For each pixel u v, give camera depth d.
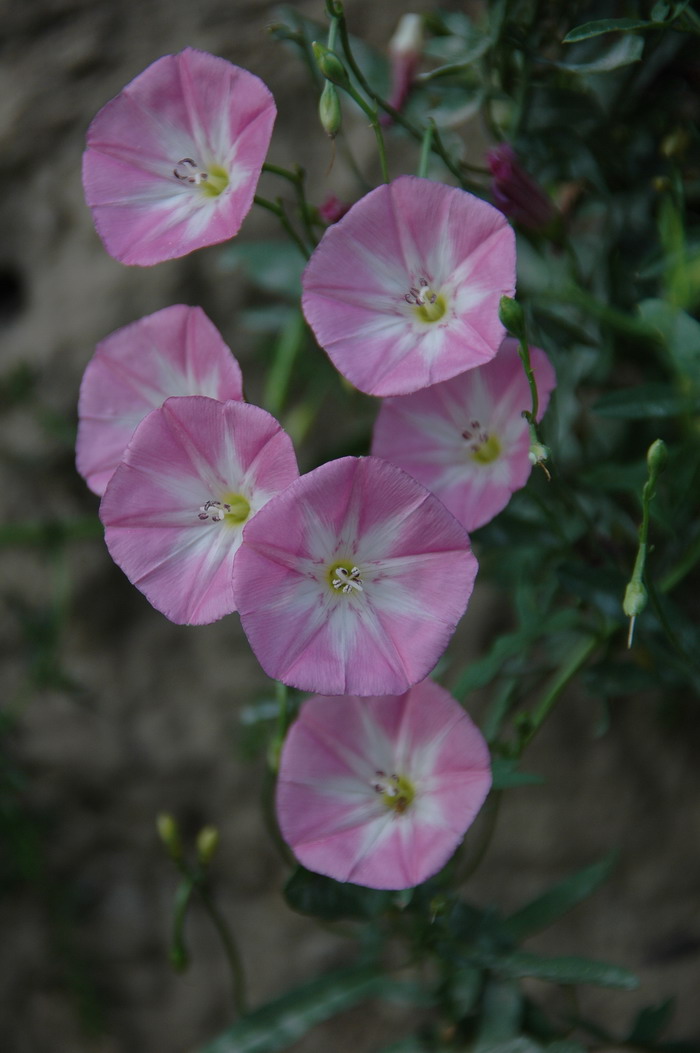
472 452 0.29
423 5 0.34
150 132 0.29
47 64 0.35
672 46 0.30
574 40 0.29
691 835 0.35
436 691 0.28
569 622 0.30
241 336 0.36
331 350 0.27
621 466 0.31
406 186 0.28
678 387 0.30
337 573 0.27
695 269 0.29
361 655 0.27
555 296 0.30
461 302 0.28
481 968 0.30
